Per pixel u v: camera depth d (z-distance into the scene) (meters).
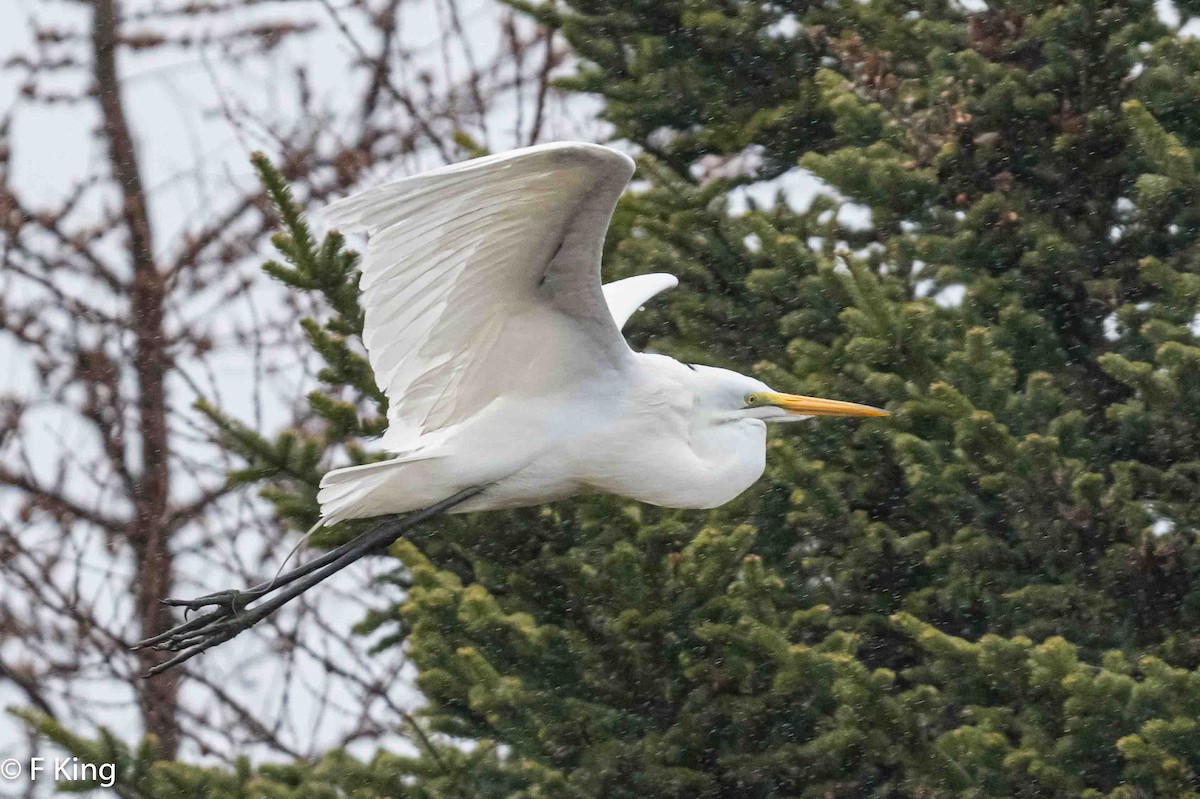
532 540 12.30
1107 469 12.54
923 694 11.05
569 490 10.16
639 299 11.57
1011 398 11.98
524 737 11.38
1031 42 14.16
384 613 14.07
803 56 15.77
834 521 12.50
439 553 12.80
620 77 16.27
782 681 10.77
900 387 11.88
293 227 12.15
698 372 10.52
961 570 12.33
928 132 14.01
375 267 8.77
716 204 14.32
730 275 14.50
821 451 12.94
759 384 10.67
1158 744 9.79
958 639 10.67
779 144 16.12
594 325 9.61
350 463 12.87
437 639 11.39
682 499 10.34
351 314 12.38
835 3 15.70
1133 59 13.54
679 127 16.31
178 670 20.17
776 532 13.06
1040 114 13.80
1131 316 12.98
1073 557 11.98
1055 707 10.55
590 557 11.95
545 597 12.34
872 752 10.80
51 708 19.83
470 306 9.27
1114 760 10.40
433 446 9.80
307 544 12.67
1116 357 11.59
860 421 12.73
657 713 11.80
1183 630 11.95
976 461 11.63
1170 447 12.12
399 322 9.15
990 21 14.34
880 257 14.65
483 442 9.78
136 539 20.59
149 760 11.39
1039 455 11.44
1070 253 13.43
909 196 13.80
